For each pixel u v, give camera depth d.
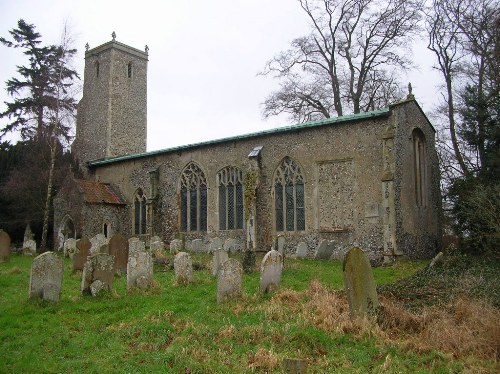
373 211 19.81
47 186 30.16
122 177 29.92
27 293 11.55
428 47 26.61
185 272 12.87
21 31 36.19
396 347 7.57
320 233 21.16
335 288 11.95
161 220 27.42
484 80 23.67
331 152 21.28
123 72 35.16
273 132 23.00
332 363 7.05
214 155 25.55
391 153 19.59
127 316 9.56
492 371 6.57
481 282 12.03
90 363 7.10
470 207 18.55
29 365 6.91
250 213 22.73
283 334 8.10
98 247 18.41
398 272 15.77
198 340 7.99
